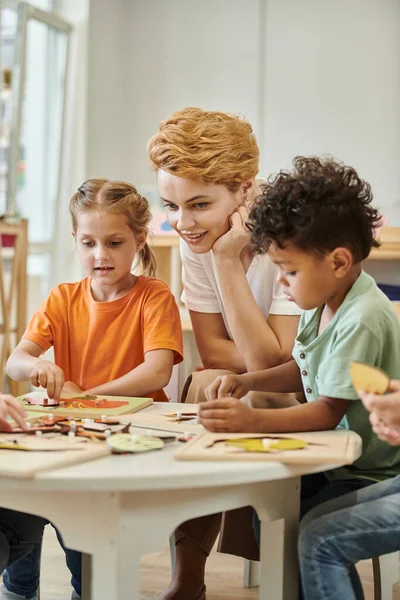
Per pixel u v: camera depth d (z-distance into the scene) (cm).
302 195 117
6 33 381
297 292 119
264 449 103
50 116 424
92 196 163
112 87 452
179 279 336
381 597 145
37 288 397
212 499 102
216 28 442
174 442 111
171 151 146
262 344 159
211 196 150
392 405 101
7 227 329
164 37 453
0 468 92
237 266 159
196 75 448
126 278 171
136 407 135
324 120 423
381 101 413
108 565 95
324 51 421
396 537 108
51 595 165
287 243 117
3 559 124
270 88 433
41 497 98
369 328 120
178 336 164
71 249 434
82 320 170
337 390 117
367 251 123
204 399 159
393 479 120
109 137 451
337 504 117
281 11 429
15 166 388
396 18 408
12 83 385
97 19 432
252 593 168
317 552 110
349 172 127
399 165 411
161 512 98
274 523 113
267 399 133
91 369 167
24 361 154
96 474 92
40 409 133
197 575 145
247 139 154
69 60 423
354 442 108
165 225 303
